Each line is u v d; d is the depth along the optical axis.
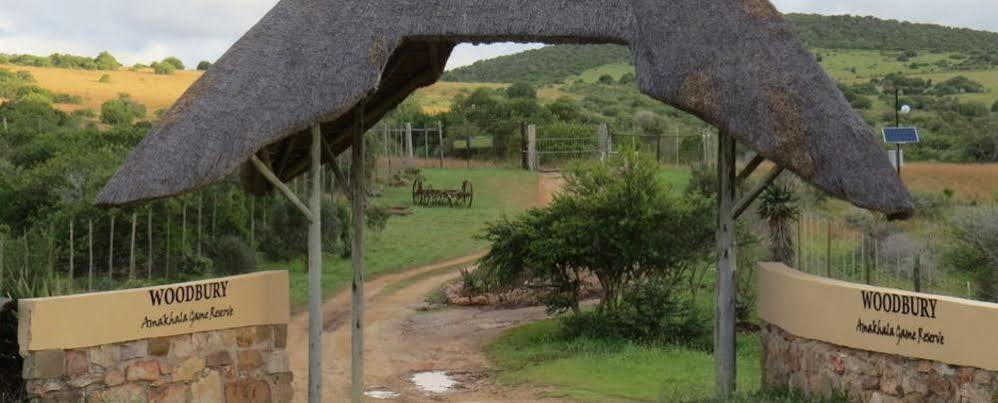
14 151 38.50
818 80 13.41
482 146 59.62
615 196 23.08
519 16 14.01
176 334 12.51
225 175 12.98
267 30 14.12
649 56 13.71
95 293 11.97
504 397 16.94
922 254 24.22
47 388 11.62
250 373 13.15
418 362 20.55
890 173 12.75
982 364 10.59
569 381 17.88
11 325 12.57
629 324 22.38
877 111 73.56
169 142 13.03
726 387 14.32
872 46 129.38
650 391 16.66
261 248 30.84
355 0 14.25
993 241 23.25
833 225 29.30
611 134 55.41
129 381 12.18
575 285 23.97
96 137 41.41
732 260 14.36
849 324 11.99
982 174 42.62
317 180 13.93
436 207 41.25
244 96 13.41
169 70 108.69
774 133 13.02
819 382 12.54
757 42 13.68
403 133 61.09
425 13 14.03
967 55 118.56
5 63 106.88
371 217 35.09
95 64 110.94
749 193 14.08
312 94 13.44
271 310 13.31
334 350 21.59
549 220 23.84
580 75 131.50
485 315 25.69
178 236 27.11
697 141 54.62
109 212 24.38
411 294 27.95
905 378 11.41
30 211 28.14
